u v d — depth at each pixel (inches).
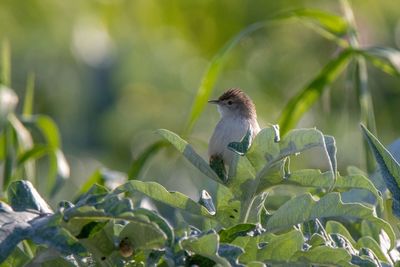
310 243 203.8
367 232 245.8
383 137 756.0
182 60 837.2
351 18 414.6
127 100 829.8
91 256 195.0
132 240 189.0
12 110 410.9
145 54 837.8
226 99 414.9
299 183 204.7
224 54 402.3
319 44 816.9
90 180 369.7
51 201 424.5
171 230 180.4
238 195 207.8
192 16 829.2
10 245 177.0
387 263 214.1
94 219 184.2
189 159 206.2
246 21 807.7
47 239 179.3
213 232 185.6
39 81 804.6
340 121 682.2
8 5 798.5
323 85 402.0
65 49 815.1
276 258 192.5
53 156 390.3
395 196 205.2
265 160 202.8
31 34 802.2
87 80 828.6
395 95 762.2
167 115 819.4
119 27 839.7
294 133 198.8
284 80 811.4
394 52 387.2
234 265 179.6
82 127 819.4
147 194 202.4
